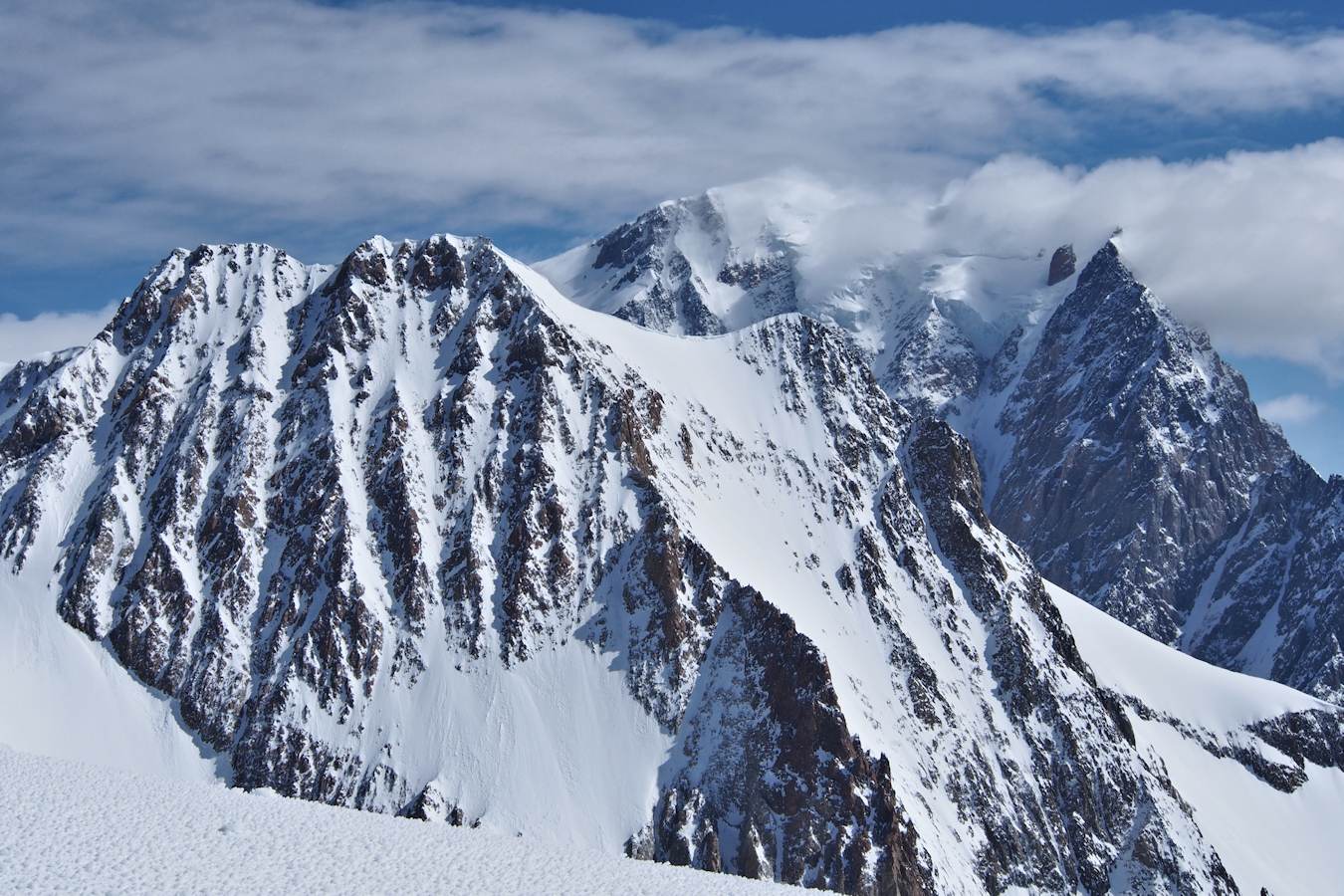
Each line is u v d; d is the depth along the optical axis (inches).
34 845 2896.2
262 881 2888.8
